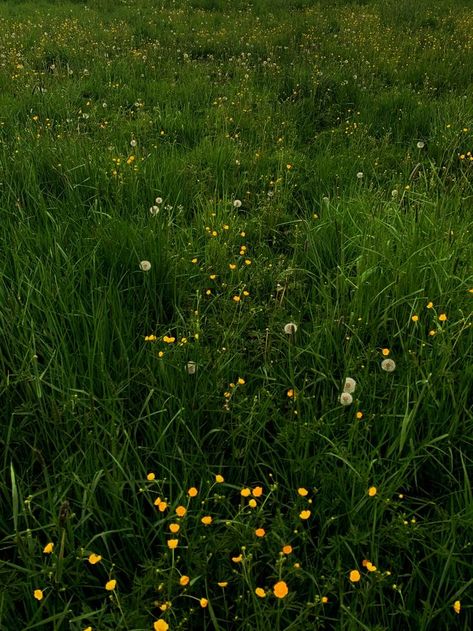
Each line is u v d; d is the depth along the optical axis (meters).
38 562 1.82
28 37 8.98
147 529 1.97
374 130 5.91
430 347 2.64
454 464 2.19
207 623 1.76
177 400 2.32
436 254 3.19
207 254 3.49
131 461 2.13
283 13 11.35
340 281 3.10
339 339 2.70
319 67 7.54
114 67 7.48
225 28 10.04
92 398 2.11
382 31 9.87
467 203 4.05
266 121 5.52
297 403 2.21
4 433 2.24
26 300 2.75
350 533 1.83
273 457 2.18
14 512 1.73
